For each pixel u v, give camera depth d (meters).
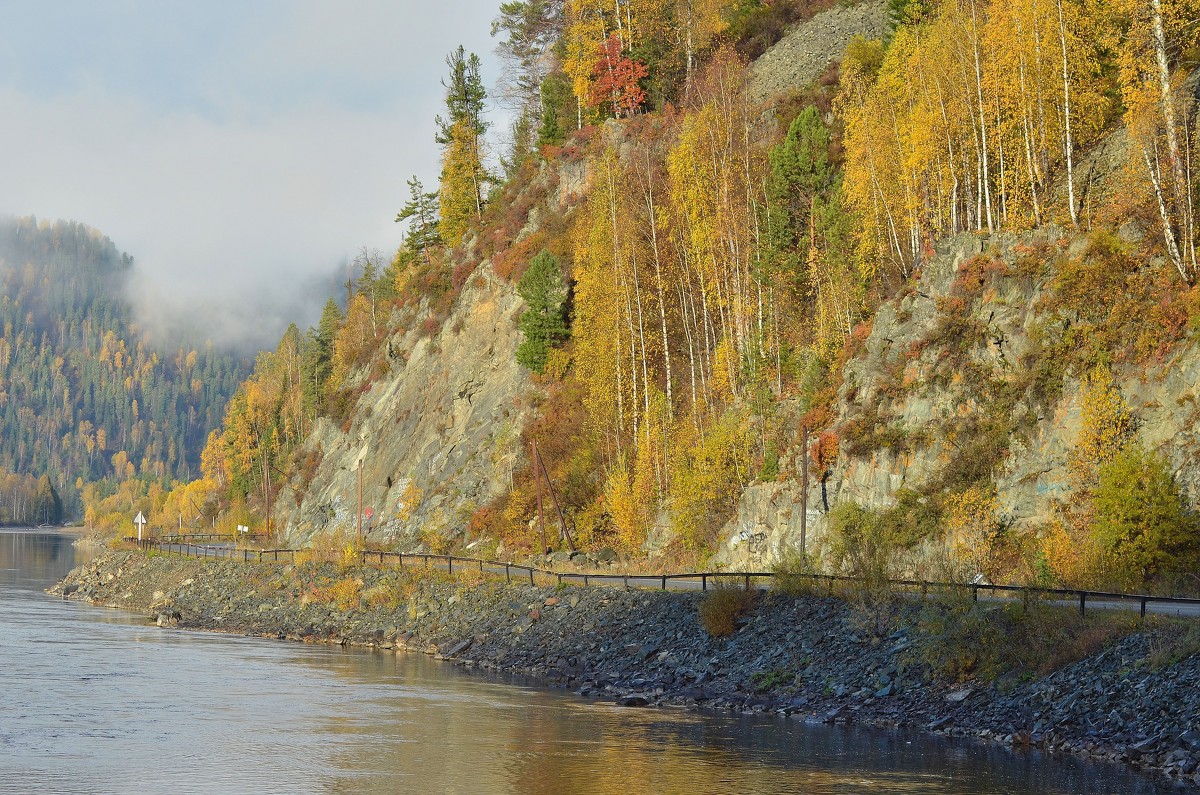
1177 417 40.12
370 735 30.30
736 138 70.06
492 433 82.31
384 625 55.47
